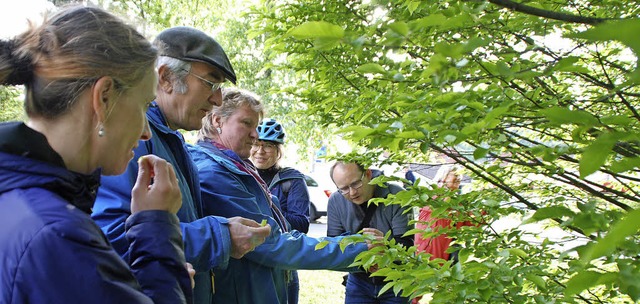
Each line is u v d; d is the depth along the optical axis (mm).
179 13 7836
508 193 1652
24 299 764
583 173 596
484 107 1103
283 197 3117
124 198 1382
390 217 2652
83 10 954
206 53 1625
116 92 945
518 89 1358
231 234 1564
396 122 1126
